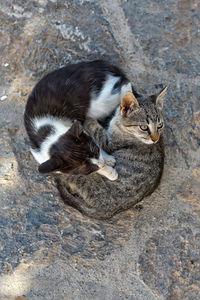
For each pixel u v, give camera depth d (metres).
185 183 1.93
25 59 2.01
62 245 1.93
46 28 2.00
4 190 1.97
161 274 1.88
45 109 1.94
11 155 1.98
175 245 1.90
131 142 1.95
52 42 2.00
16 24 2.02
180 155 1.94
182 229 1.90
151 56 1.98
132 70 1.99
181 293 1.87
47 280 1.92
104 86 1.95
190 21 1.99
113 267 1.90
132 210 1.94
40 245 1.93
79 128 1.85
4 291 1.92
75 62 2.00
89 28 1.99
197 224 1.90
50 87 1.94
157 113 1.91
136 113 1.92
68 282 1.91
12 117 2.00
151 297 1.88
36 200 1.96
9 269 1.93
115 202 1.92
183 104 1.96
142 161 1.93
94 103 1.96
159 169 1.93
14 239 1.94
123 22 1.99
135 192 1.92
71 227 1.94
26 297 1.91
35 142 1.93
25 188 1.97
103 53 1.99
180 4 1.99
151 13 2.00
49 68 2.00
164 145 1.96
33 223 1.95
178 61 1.97
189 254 1.89
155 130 1.92
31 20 2.01
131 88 1.93
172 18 1.99
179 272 1.88
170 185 1.93
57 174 1.93
